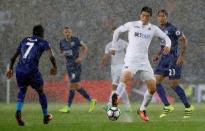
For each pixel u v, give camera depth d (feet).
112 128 87.61
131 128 87.61
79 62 144.05
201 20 222.69
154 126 90.79
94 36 218.79
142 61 101.24
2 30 217.97
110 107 99.76
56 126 91.61
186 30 222.07
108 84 199.11
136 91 203.41
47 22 219.41
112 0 219.20
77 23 220.43
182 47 120.16
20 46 97.25
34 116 126.11
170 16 221.66
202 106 180.24
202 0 223.10
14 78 204.85
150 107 169.99
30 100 198.80
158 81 123.85
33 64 95.96
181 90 122.42
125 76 100.12
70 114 133.39
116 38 103.09
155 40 213.25
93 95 198.90
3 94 206.28
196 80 215.51
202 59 217.77
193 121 104.22
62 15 220.02
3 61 213.05
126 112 140.46
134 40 101.40
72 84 143.23
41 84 97.35
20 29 219.20
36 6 220.43
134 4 218.79
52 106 177.78
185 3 222.69
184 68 216.13
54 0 221.87
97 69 216.13
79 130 85.35
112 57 142.41
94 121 109.19
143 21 101.40
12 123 104.37
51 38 216.95
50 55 96.58
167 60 122.31
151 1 218.18
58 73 210.79
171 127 89.45
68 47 145.48
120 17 219.20
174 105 186.39
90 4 220.43
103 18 220.02
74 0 221.05
